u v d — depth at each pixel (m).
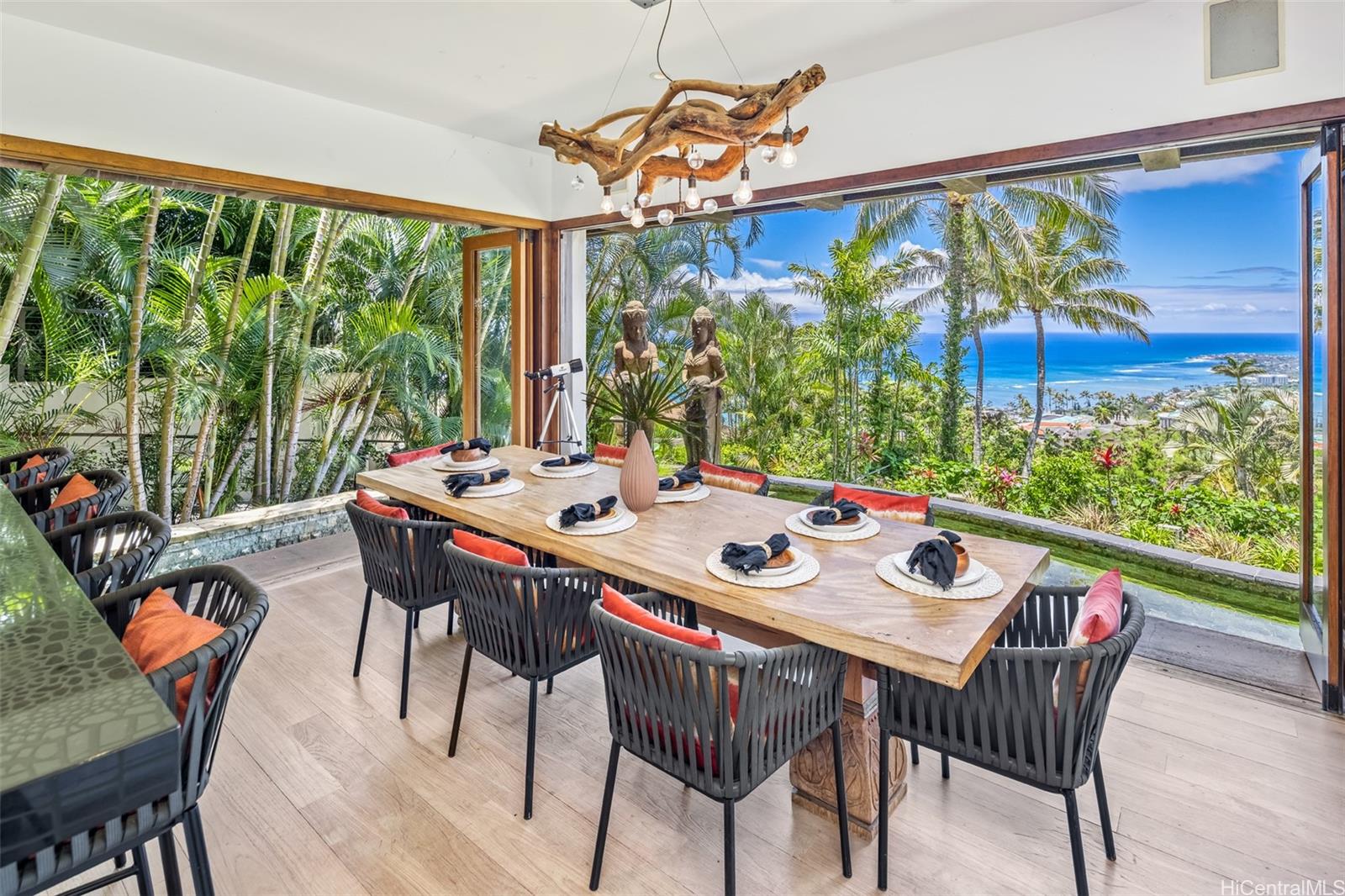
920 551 1.93
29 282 4.22
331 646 3.15
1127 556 4.65
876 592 1.87
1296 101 2.53
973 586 1.88
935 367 6.06
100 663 0.86
